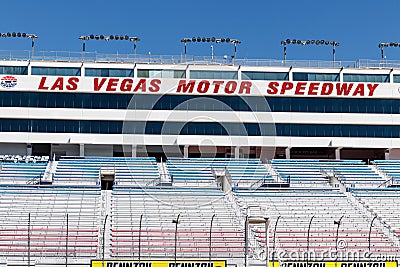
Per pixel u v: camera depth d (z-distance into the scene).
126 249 44.56
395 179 62.81
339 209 54.72
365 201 56.97
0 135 61.72
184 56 64.62
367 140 64.81
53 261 42.03
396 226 51.38
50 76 62.62
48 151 65.31
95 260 37.69
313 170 64.25
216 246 45.62
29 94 62.47
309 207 54.94
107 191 57.56
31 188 56.44
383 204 56.31
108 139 62.62
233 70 64.44
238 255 44.34
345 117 64.69
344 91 64.69
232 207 54.25
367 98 65.12
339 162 66.25
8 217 49.59
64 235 46.34
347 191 59.78
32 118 62.19
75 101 62.78
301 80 64.94
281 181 61.44
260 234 47.94
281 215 52.69
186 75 63.88
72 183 59.19
